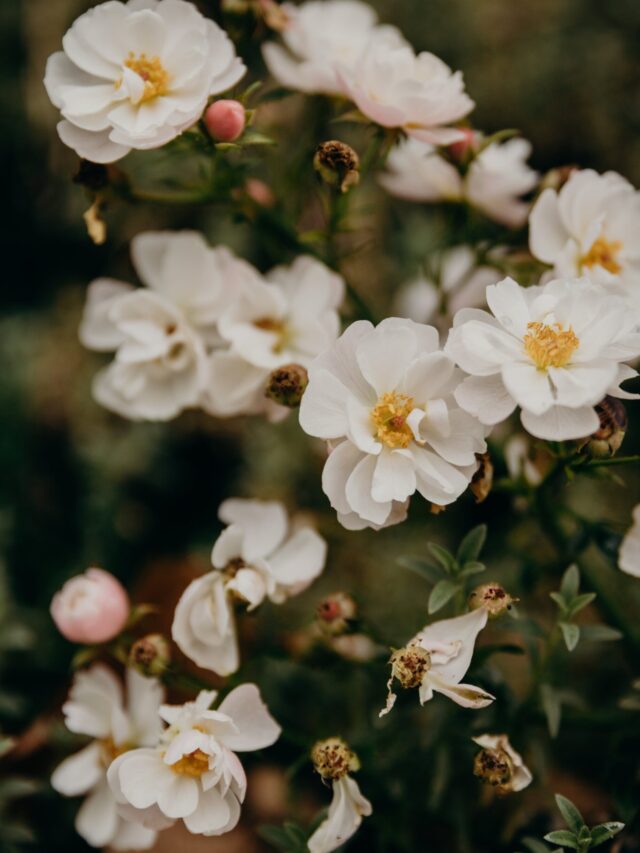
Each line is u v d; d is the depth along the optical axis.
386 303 0.65
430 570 0.43
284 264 0.50
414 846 0.49
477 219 0.51
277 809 0.56
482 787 0.49
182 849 0.54
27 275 0.71
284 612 0.60
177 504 0.68
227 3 0.46
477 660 0.44
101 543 0.64
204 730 0.40
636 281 0.44
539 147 0.67
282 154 0.60
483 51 0.65
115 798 0.40
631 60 0.65
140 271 0.48
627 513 0.61
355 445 0.39
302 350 0.45
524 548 0.55
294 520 0.60
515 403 0.38
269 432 0.64
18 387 0.66
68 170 0.68
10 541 0.62
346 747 0.41
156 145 0.41
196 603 0.42
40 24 0.67
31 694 0.59
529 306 0.40
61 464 0.67
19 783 0.49
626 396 0.38
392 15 0.65
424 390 0.39
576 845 0.40
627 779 0.45
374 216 0.65
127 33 0.42
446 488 0.38
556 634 0.44
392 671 0.39
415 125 0.45
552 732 0.43
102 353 0.67
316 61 0.47
